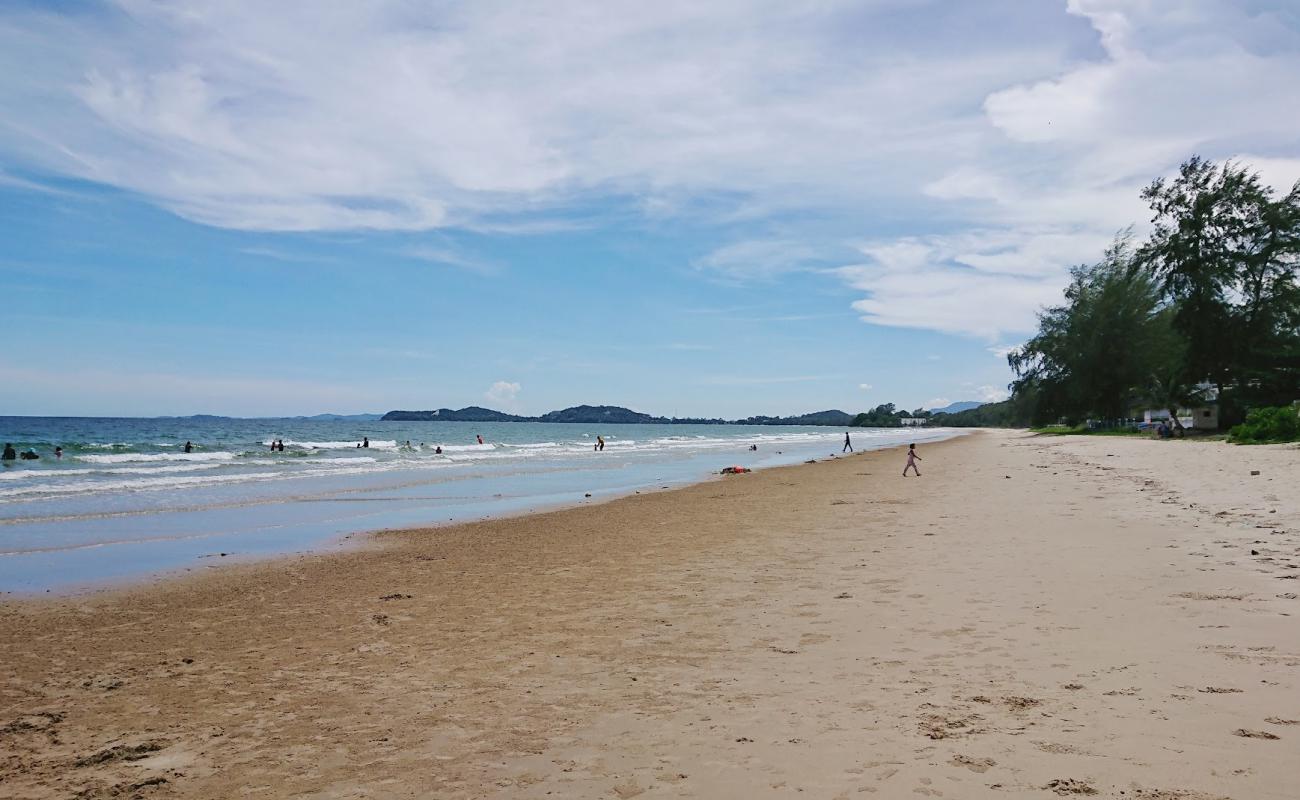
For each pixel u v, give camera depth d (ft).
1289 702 16.52
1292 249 157.07
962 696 17.97
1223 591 26.78
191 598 34.24
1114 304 229.45
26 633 28.45
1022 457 132.16
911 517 53.78
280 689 21.24
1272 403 158.92
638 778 14.61
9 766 16.48
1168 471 79.87
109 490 83.71
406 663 23.36
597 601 31.32
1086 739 15.11
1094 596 27.14
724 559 40.09
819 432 606.14
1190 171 169.07
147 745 17.42
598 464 145.89
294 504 74.28
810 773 14.35
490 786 14.60
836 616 26.63
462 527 57.36
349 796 14.42
